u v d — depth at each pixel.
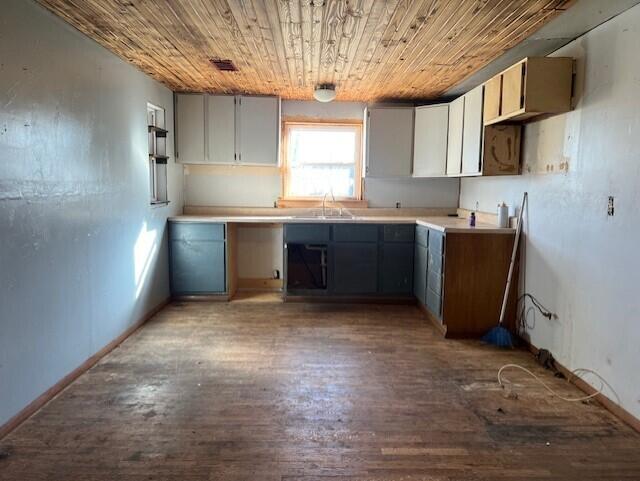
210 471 1.98
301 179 5.42
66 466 2.00
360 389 2.81
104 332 3.30
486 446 2.20
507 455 2.13
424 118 4.91
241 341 3.65
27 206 2.36
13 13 2.24
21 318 2.33
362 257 4.76
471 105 4.06
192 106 4.88
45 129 2.52
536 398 2.71
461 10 2.48
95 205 3.13
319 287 4.84
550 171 3.26
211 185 5.35
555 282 3.19
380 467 2.03
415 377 3.00
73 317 2.85
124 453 2.10
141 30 2.87
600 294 2.68
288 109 5.32
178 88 4.70
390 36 2.95
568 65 2.94
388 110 4.99
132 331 3.81
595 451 2.17
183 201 5.33
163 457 2.07
